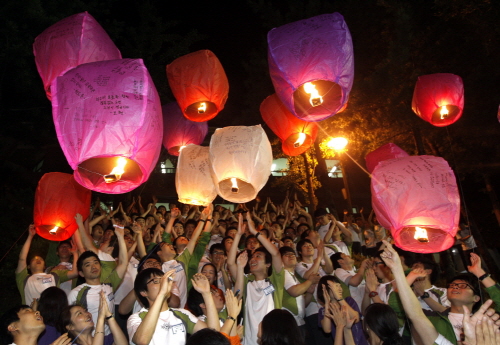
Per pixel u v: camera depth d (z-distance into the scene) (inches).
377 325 172.4
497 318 130.8
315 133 313.7
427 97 327.9
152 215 411.8
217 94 270.4
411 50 613.3
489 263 588.1
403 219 184.2
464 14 565.9
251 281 246.7
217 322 175.0
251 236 328.8
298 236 397.7
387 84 588.7
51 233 253.8
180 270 258.4
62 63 209.9
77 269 257.9
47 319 206.1
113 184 169.0
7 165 523.5
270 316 167.3
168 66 275.6
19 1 397.4
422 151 516.4
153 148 159.8
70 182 252.8
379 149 333.7
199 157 259.1
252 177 209.9
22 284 250.8
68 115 153.2
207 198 256.1
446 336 189.9
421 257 245.4
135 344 159.9
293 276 260.4
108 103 153.4
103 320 173.2
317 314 261.1
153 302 173.2
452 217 183.6
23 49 395.5
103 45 216.7
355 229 439.5
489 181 710.5
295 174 730.8
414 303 161.3
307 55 200.2
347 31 205.6
